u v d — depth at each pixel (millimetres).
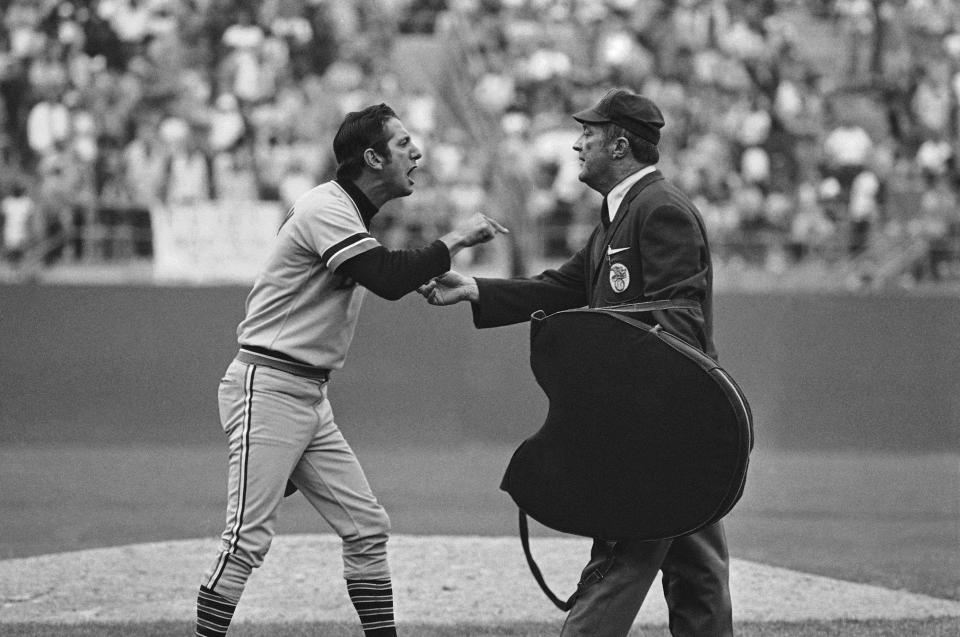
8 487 41906
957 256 57594
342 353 18078
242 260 52875
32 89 60688
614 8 68250
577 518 16812
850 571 28031
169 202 55875
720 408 16062
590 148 17625
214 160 57406
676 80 64875
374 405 52344
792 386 53156
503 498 40031
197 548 29125
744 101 63844
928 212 59719
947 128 66500
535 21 68062
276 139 59250
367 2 67312
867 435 53281
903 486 44125
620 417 16562
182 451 51125
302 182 56969
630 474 16562
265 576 26109
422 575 26484
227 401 17750
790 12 72188
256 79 61938
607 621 16734
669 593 17906
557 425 16984
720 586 17562
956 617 22828
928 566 28828
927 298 53312
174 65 62219
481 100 63719
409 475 45469
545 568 27281
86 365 51438
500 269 55844
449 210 56094
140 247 54969
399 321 52406
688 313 16562
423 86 66750
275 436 17375
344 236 17234
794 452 53094
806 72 67875
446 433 52406
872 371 53312
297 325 17594
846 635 21172
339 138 17938
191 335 51594
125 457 49312
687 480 16281
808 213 57969
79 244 54531
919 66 67812
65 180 55094
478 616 23062
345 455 18234
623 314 16844
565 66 64875
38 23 63531
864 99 66688
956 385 53344
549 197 58000
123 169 57344
